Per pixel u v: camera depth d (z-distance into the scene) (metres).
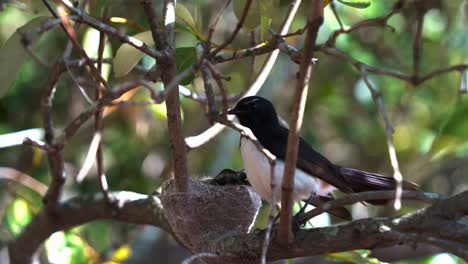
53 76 9.33
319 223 12.42
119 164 15.33
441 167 15.44
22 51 8.45
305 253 7.78
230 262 8.28
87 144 15.52
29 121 15.56
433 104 15.96
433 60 15.55
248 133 7.61
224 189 9.45
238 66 15.45
